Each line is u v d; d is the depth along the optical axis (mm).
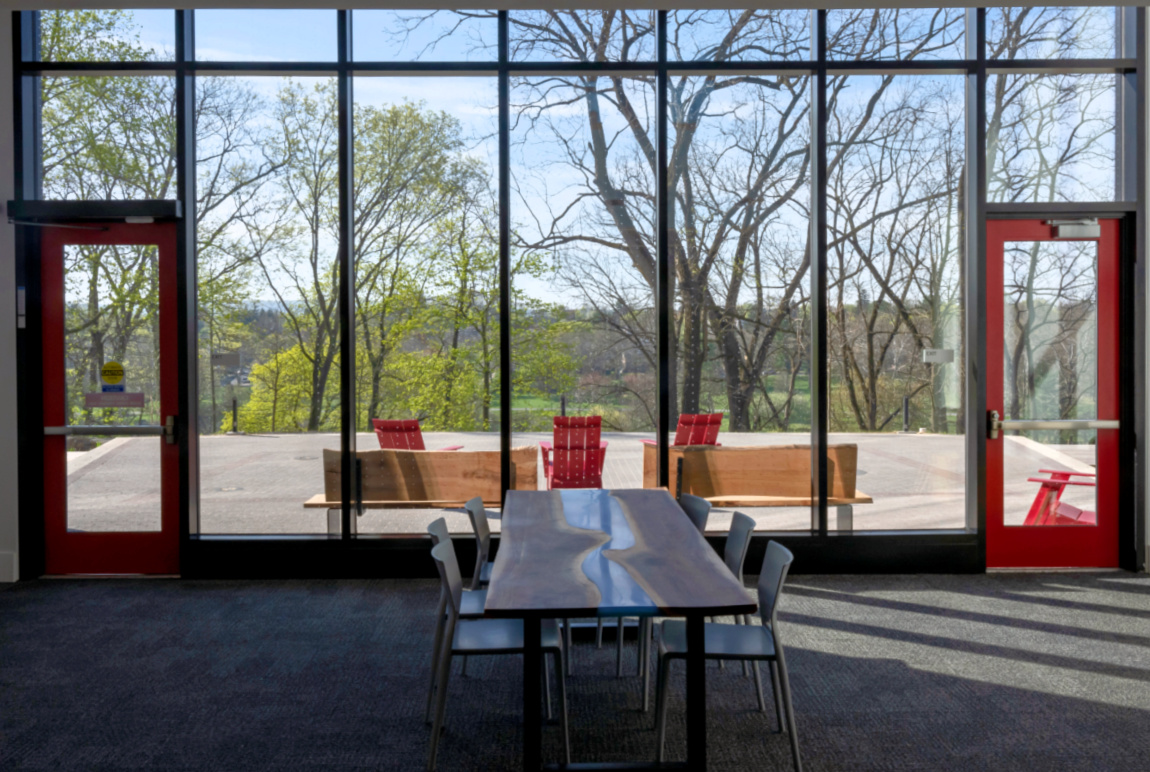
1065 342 5230
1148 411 5113
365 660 3732
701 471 5281
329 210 5227
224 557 5078
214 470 5211
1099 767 2734
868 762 2781
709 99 5246
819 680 3471
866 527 5281
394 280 5246
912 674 3527
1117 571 5160
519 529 3295
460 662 3721
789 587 4855
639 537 3162
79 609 4477
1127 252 5184
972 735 2969
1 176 5016
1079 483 5238
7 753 2855
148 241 5125
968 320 5270
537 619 2371
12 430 5047
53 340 5141
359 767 2764
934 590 4770
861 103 5242
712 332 5297
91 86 5152
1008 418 5254
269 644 3932
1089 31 5172
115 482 5160
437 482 5254
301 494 5219
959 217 5281
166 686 3438
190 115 5152
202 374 5211
